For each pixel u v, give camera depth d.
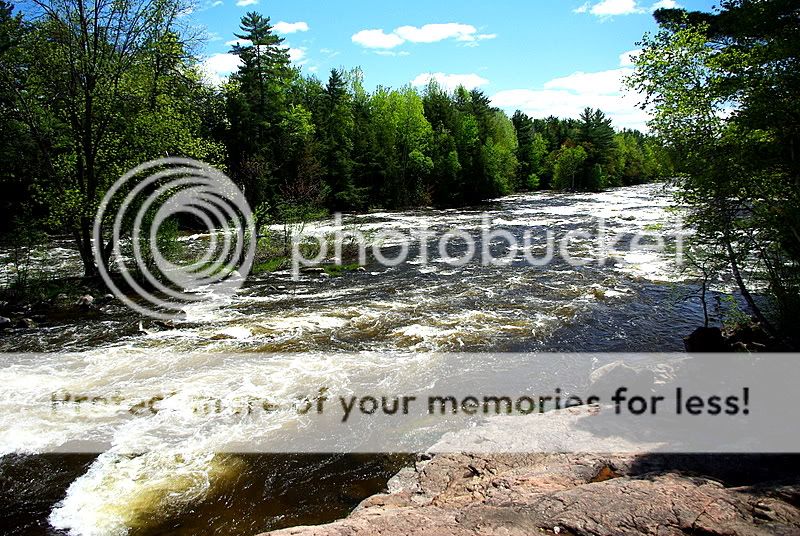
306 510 6.02
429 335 12.48
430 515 4.96
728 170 8.59
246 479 6.63
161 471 6.79
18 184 25.78
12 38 15.77
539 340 12.20
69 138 17.31
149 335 12.44
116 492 6.34
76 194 16.50
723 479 5.77
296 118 45.47
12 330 12.85
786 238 8.68
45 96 16.64
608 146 84.62
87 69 16.38
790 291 9.34
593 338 12.35
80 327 13.16
